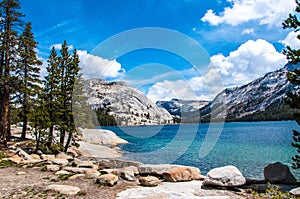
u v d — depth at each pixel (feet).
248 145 77.46
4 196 19.40
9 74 55.06
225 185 21.90
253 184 22.48
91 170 29.37
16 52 56.85
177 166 28.89
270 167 23.97
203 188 22.35
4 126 52.95
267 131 138.51
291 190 19.84
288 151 63.93
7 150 49.32
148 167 28.73
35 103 60.70
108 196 19.72
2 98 53.98
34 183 23.70
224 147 73.61
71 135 57.98
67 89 57.98
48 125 55.11
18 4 56.39
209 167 45.32
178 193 20.56
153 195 19.94
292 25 20.26
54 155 50.37
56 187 21.44
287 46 20.53
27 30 69.41
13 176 27.12
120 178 26.12
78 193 20.42
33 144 57.77
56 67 59.31
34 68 64.03
